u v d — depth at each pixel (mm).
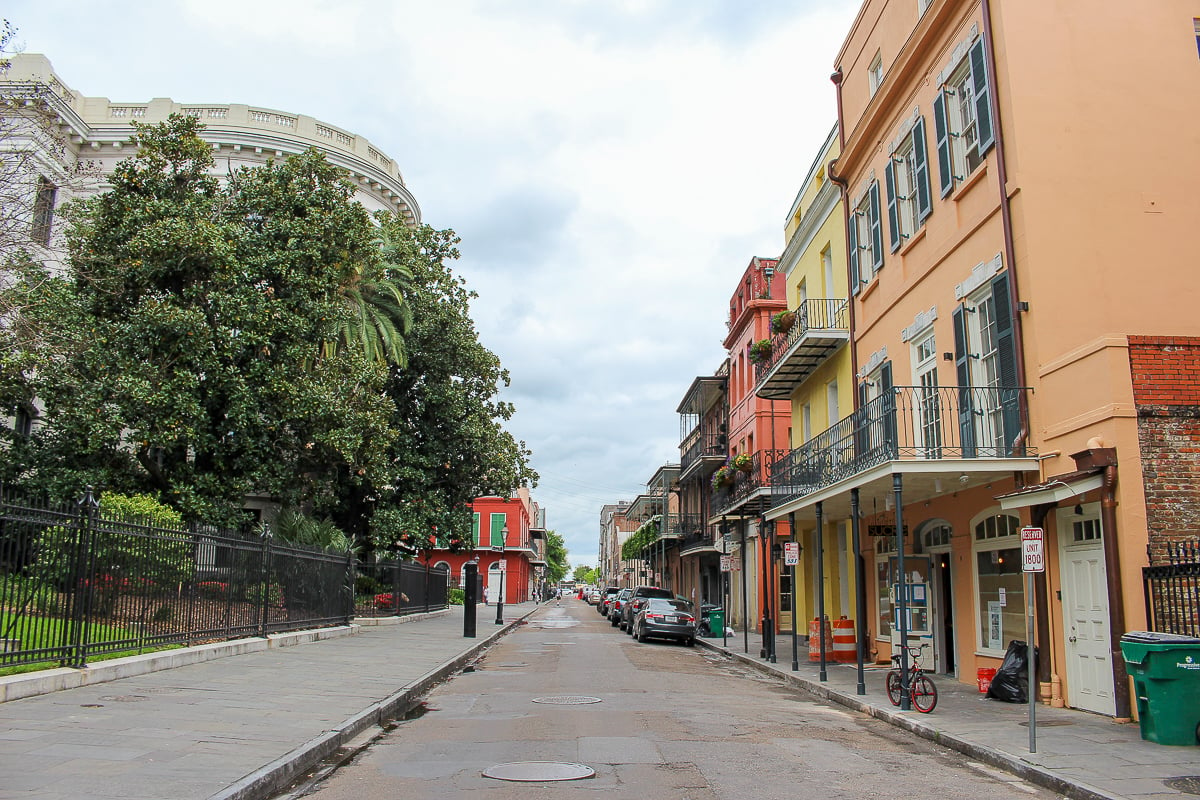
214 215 21875
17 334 17688
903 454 15398
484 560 71062
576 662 18391
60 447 19344
